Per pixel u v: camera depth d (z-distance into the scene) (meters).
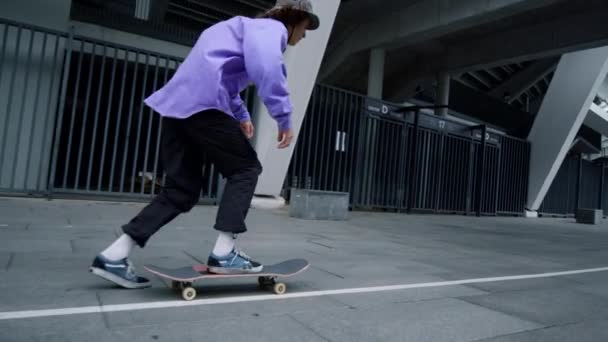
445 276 3.31
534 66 25.64
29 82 7.33
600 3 14.19
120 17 10.26
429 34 15.45
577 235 8.85
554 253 5.47
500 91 29.47
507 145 15.40
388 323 2.00
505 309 2.43
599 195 20.98
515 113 28.77
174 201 2.17
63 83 7.13
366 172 10.91
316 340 1.70
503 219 13.41
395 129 11.69
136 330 1.65
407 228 7.48
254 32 2.04
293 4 2.23
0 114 7.16
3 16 7.30
